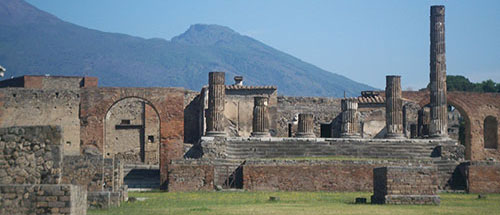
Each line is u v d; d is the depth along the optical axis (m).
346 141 70.38
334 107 90.50
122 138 90.94
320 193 59.16
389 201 47.56
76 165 46.72
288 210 42.72
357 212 41.47
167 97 73.56
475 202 51.34
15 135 33.88
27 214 31.17
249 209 43.50
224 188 62.09
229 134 87.06
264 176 61.78
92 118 73.31
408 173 47.84
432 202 47.56
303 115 76.62
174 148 73.19
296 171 62.12
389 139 73.06
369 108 89.62
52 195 31.28
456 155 70.56
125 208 43.62
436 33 78.12
